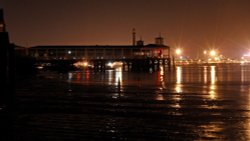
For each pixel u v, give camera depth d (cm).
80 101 4384
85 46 13650
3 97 4559
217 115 3397
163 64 14088
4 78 4781
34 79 8306
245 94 5153
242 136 2638
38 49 13300
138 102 4312
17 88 5972
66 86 6488
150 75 10681
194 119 3212
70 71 13262
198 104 4122
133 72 12706
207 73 12088
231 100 4456
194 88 6181
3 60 4809
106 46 13825
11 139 2578
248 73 11975
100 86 6531
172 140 2559
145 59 13862
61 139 2575
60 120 3153
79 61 13512
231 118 3247
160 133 2723
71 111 3616
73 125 2961
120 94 5200
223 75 10706
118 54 13862
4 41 4862
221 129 2831
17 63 8762
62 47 13488
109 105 4050
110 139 2581
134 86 6600
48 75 10281
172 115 3409
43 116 3331
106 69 15288
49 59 13125
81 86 6519
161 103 4219
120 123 3041
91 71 13450
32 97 4712
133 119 3216
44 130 2795
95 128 2866
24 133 2717
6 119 3188
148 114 3466
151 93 5338
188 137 2623
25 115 3375
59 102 4262
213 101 4369
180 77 9681
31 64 10231
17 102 4191
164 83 7406
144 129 2845
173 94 5191
